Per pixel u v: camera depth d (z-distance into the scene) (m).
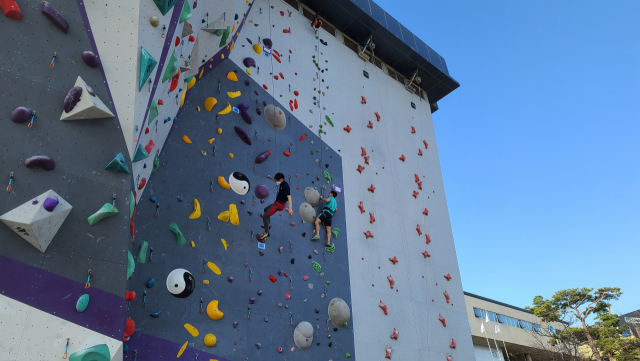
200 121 8.20
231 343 6.92
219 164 8.13
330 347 8.35
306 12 12.32
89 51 4.90
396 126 13.20
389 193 11.70
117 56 5.05
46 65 4.66
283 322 7.78
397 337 9.73
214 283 7.13
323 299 8.70
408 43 13.95
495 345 23.00
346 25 12.98
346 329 8.84
